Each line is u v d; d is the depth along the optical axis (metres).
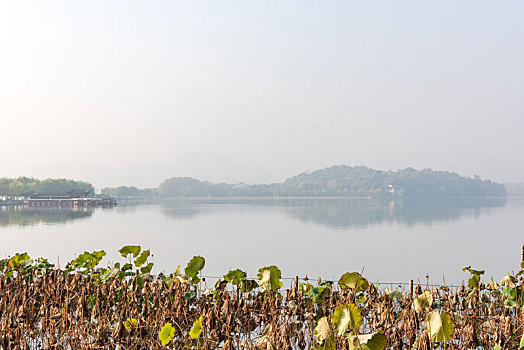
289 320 4.82
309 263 23.00
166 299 5.11
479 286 5.24
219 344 4.12
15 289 5.64
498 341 4.16
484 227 46.53
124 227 45.19
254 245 30.44
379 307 4.63
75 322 4.87
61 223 50.56
